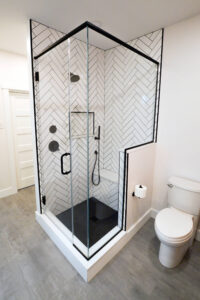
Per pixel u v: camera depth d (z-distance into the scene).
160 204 2.36
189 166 2.01
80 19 1.81
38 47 1.90
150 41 2.11
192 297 1.41
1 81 2.83
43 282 1.51
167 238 1.52
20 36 2.23
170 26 1.92
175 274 1.60
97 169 2.62
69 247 1.71
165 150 2.19
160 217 1.76
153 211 2.44
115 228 2.00
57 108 2.17
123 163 1.80
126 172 1.79
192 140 1.94
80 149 2.37
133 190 1.94
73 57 2.15
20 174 3.39
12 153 3.11
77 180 2.40
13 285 1.49
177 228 1.60
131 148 1.89
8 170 3.12
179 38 1.87
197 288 1.48
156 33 2.04
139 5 1.58
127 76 2.39
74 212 2.43
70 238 1.85
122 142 2.60
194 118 1.89
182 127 1.99
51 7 1.61
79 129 2.34
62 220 2.29
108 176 2.52
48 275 1.58
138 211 2.15
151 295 1.42
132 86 2.36
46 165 2.22
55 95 2.12
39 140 2.09
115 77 2.53
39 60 1.92
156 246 1.93
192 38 1.78
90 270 1.51
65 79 2.16
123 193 1.86
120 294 1.42
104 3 1.56
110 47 2.45
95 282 1.52
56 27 1.97
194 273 1.62
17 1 1.51
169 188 2.02
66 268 1.65
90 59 2.36
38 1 1.52
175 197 1.94
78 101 2.30
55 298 1.39
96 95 2.52
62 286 1.48
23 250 1.86
